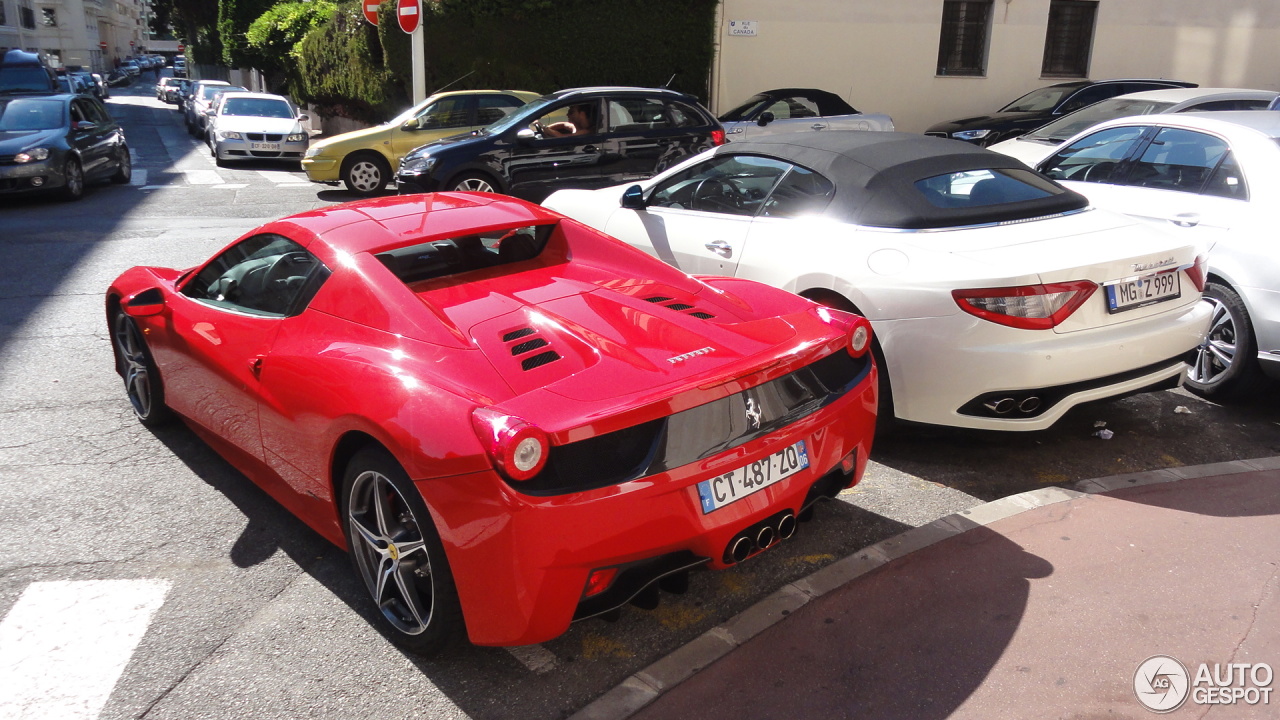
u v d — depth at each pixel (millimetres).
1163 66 17344
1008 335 3572
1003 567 3189
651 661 2760
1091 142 5711
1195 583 3064
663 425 2475
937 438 4402
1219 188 4770
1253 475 3938
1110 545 3324
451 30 14938
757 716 2480
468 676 2691
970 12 16422
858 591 3064
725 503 2574
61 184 11477
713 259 4770
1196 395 5000
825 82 16016
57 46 80750
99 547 3398
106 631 2889
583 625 2945
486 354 2670
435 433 2402
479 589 2416
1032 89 16906
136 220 10250
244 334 3381
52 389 5027
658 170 10344
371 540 2801
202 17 41531
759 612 2963
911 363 3803
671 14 14969
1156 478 3916
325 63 20125
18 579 3168
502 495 2295
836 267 4070
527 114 9867
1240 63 17656
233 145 16047
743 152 4953
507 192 9812
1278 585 3045
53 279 7434
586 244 3590
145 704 2559
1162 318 3896
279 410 3062
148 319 4109
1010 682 2594
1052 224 4094
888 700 2531
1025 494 3756
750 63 15609
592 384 2506
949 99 16656
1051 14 16844
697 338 2826
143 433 4461
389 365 2717
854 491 3846
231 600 3074
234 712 2527
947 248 3850
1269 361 4430
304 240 3350
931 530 3459
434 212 3555
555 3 14742
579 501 2330
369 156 12461
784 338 2889
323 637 2879
